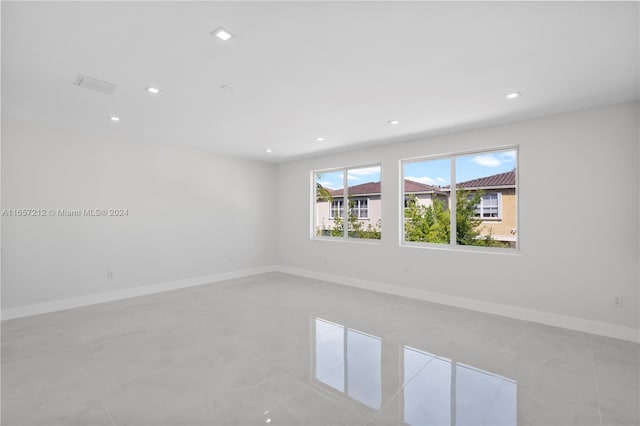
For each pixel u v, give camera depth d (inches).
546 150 141.7
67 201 165.6
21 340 120.8
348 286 215.3
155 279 199.5
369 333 128.7
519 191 149.3
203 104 128.3
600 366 100.5
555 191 139.3
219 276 234.4
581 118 133.3
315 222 254.5
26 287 152.6
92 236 174.1
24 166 152.6
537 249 143.6
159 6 66.9
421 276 182.2
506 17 71.4
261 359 105.6
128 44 82.7
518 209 150.8
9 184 148.6
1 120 146.2
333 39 81.0
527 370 98.2
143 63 93.4
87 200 172.6
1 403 80.2
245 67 96.3
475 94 117.1
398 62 93.3
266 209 268.5
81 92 115.3
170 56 89.3
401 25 74.7
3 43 81.3
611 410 77.7
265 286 214.8
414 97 120.3
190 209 218.1
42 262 157.4
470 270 163.5
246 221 253.0
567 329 133.9
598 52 86.4
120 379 92.3
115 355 108.0
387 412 77.7
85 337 123.9
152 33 77.6
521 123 148.6
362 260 211.6
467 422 73.9
